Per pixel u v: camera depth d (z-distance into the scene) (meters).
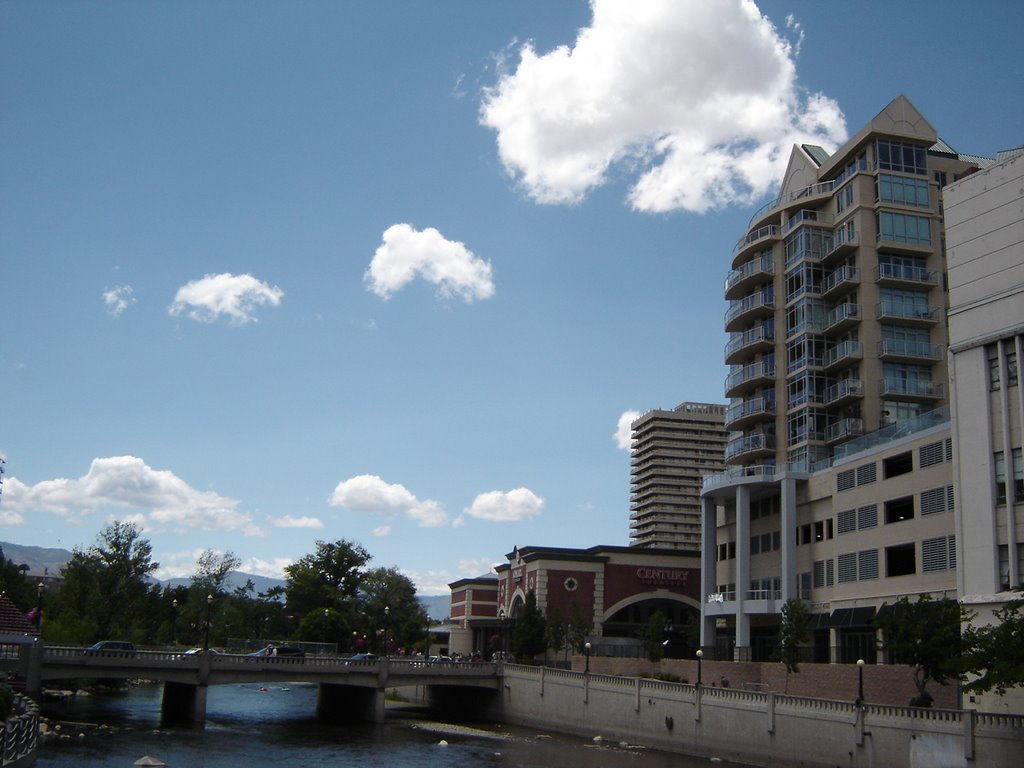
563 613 105.88
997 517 52.56
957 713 44.53
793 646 66.44
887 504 68.69
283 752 59.25
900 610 64.31
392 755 59.31
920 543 64.44
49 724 63.44
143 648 100.00
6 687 48.97
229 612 149.25
